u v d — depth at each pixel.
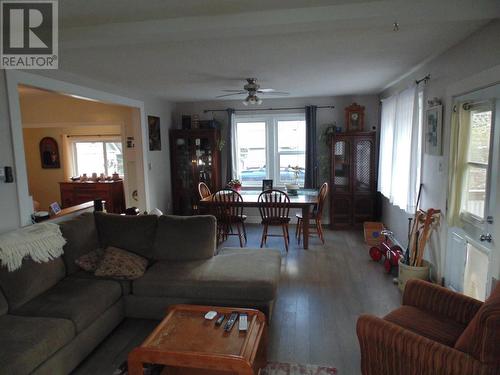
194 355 1.80
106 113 5.27
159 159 5.78
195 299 2.72
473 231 2.64
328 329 2.70
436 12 1.95
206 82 4.31
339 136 5.49
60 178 7.09
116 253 2.95
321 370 2.22
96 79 4.03
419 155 3.76
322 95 5.75
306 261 4.21
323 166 5.98
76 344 2.23
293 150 6.22
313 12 2.03
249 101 4.19
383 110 5.15
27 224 2.94
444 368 1.52
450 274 3.04
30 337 1.95
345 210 5.64
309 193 5.25
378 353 1.74
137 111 5.10
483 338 1.43
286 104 6.02
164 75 3.86
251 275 2.74
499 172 2.24
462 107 2.76
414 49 2.97
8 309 2.29
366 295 3.28
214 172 6.06
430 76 3.41
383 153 5.14
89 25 2.30
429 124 3.43
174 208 6.30
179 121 6.43
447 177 2.98
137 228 3.23
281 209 5.05
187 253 3.12
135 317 2.83
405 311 2.06
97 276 2.82
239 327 2.05
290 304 3.12
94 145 7.05
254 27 2.12
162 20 2.20
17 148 2.84
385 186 5.01
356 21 2.05
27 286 2.41
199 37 2.31
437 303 2.04
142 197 5.25
